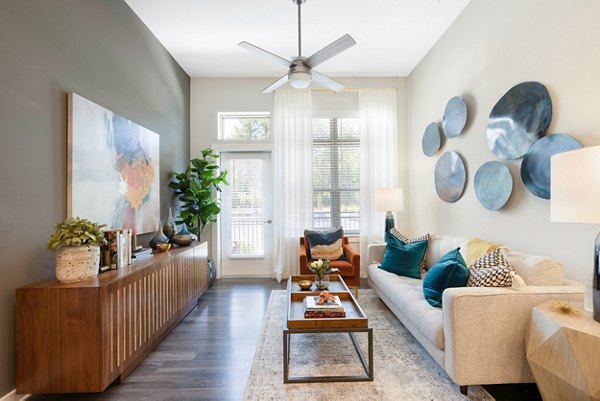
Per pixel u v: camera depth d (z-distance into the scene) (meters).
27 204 1.85
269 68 4.54
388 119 4.86
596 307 1.44
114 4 2.78
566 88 2.02
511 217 2.56
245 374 2.14
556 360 1.44
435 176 3.88
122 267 2.29
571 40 1.98
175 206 4.21
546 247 2.21
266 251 4.99
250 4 3.05
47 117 2.00
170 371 2.19
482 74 2.93
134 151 2.98
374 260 3.78
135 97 3.14
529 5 2.33
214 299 3.81
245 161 4.98
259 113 4.93
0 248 1.69
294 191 4.79
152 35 3.54
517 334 1.75
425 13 3.28
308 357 2.33
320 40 3.76
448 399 1.81
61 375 1.74
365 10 3.20
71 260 1.86
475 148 3.06
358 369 2.16
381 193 4.17
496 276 1.90
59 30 2.11
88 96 2.41
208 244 4.86
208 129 4.86
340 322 2.03
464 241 2.84
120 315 1.96
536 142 2.23
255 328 2.92
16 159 1.78
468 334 1.75
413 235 4.73
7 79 1.73
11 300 1.75
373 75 4.87
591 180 1.32
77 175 2.20
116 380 2.05
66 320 1.75
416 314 2.22
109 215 2.58
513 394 1.86
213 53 4.06
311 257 4.04
